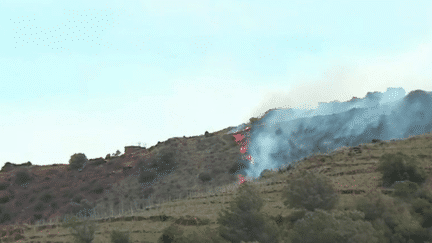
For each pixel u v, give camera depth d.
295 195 15.12
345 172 21.81
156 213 24.16
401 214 11.92
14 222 37.12
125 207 37.06
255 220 13.62
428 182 16.30
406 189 14.13
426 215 11.46
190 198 29.16
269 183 24.55
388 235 10.74
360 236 9.76
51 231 25.53
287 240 11.65
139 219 23.53
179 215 22.36
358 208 13.20
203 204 24.61
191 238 15.08
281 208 17.84
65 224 20.95
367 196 13.77
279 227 14.09
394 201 12.79
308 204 14.73
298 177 15.90
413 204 12.47
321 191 15.02
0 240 25.41
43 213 38.56
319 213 10.96
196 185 38.84
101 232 21.77
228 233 13.59
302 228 10.56
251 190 14.90
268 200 20.00
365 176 20.02
